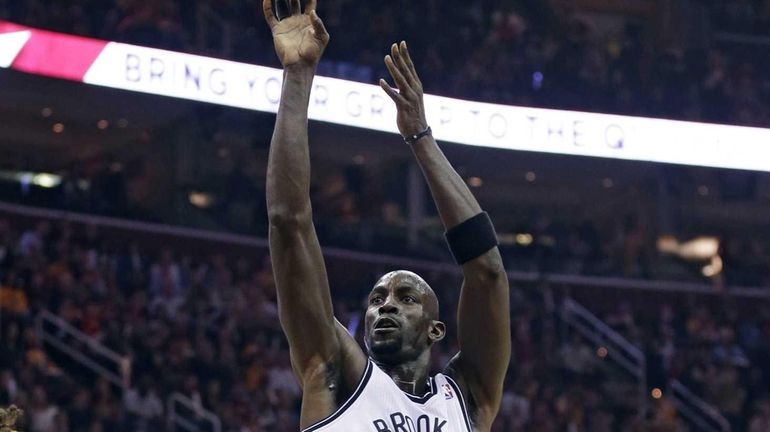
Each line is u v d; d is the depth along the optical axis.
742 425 27.48
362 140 31.47
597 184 35.84
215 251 28.44
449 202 5.44
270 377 22.52
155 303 23.33
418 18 32.16
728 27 37.22
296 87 5.16
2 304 21.05
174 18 28.17
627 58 33.84
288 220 4.97
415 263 30.11
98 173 28.23
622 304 30.70
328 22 30.42
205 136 30.47
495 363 5.41
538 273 31.91
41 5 25.55
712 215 36.50
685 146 31.88
